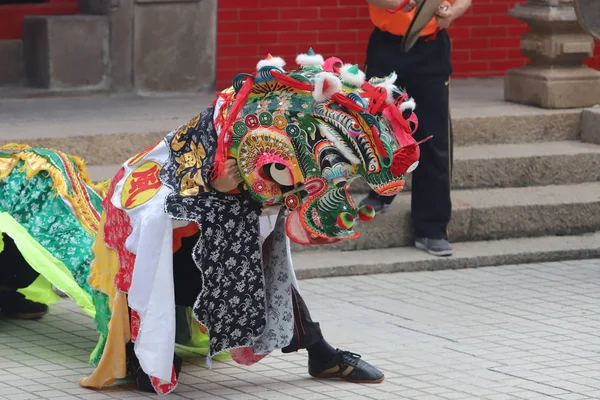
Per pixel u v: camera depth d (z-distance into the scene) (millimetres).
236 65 23891
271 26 23922
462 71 25703
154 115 21031
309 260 17594
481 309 15734
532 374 13070
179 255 12312
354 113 11273
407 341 14305
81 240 13484
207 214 11852
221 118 11812
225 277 12000
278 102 11469
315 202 11461
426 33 17328
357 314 15453
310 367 12922
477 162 19859
